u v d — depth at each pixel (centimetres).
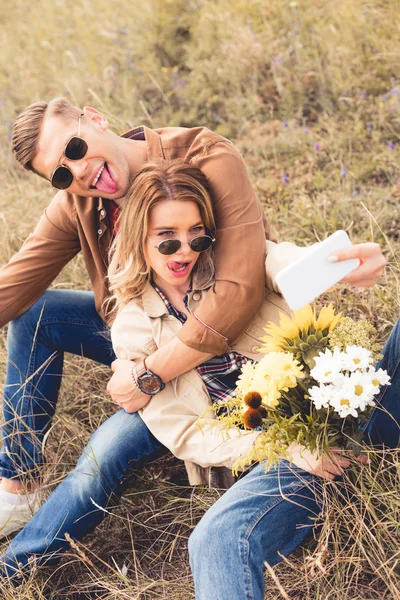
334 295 296
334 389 182
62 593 236
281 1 505
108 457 226
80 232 254
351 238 335
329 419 192
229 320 217
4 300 259
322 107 440
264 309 227
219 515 193
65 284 343
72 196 252
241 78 471
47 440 278
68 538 219
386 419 208
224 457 208
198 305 227
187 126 466
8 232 393
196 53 496
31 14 671
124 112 471
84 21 600
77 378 304
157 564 238
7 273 259
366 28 459
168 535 247
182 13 534
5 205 436
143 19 535
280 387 185
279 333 196
